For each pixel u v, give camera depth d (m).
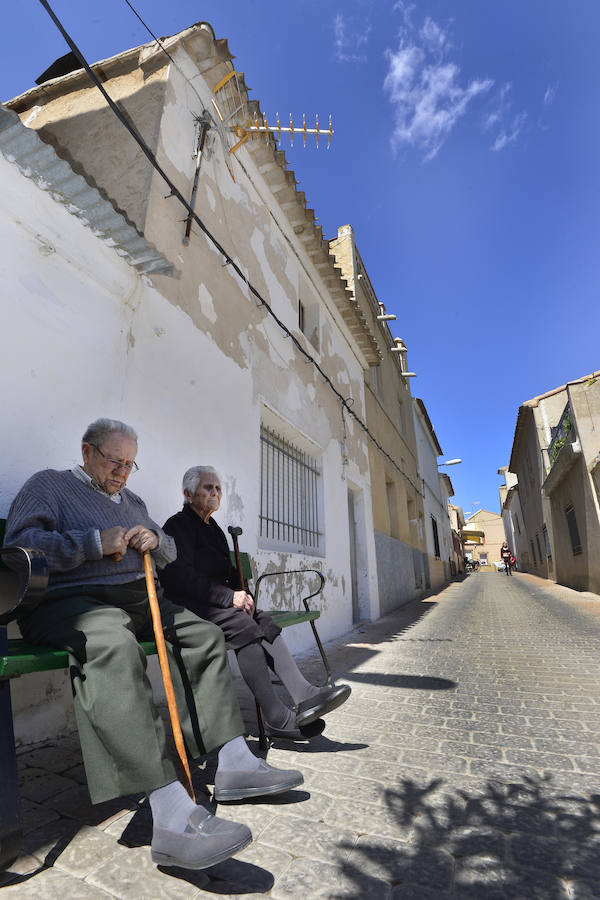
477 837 1.55
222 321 4.64
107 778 1.36
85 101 4.50
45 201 2.74
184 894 1.26
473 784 1.94
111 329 3.19
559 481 14.83
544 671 4.07
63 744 2.36
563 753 2.27
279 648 2.36
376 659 4.70
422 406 19.94
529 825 1.62
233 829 1.29
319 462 6.98
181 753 1.51
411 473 16.22
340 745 2.39
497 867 1.38
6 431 2.41
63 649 1.51
